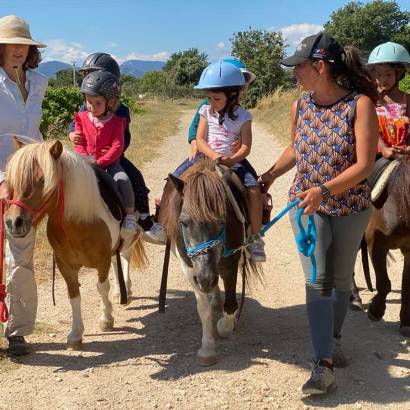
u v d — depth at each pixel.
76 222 4.21
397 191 4.45
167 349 4.51
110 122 4.78
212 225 3.69
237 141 4.56
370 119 3.48
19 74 4.34
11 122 4.29
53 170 3.76
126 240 5.04
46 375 4.03
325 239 3.70
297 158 3.80
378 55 4.73
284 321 5.07
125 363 4.24
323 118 3.62
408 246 4.54
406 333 4.69
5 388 3.83
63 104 19.17
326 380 3.63
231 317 4.55
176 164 14.00
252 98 40.81
